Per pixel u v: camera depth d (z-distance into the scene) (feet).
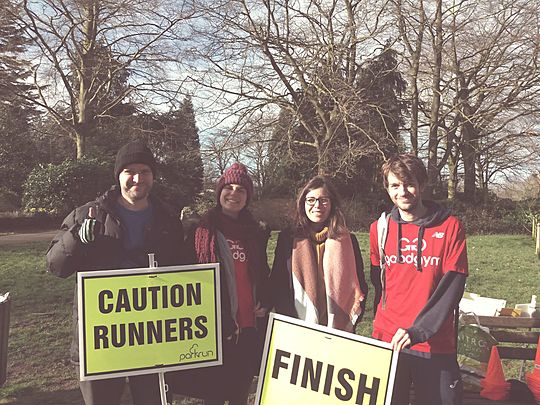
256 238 11.78
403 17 70.69
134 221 10.48
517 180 104.47
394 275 10.28
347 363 10.04
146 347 10.23
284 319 10.62
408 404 10.44
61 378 17.51
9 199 80.48
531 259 45.21
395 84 81.41
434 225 10.03
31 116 89.51
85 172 73.97
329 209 11.49
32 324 23.58
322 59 66.33
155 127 83.51
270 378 10.57
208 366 10.63
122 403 15.47
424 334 9.43
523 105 81.05
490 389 12.57
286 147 71.56
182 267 10.46
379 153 70.54
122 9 71.20
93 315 9.93
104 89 83.46
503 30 77.77
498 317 14.90
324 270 11.19
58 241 10.03
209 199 88.02
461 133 93.04
